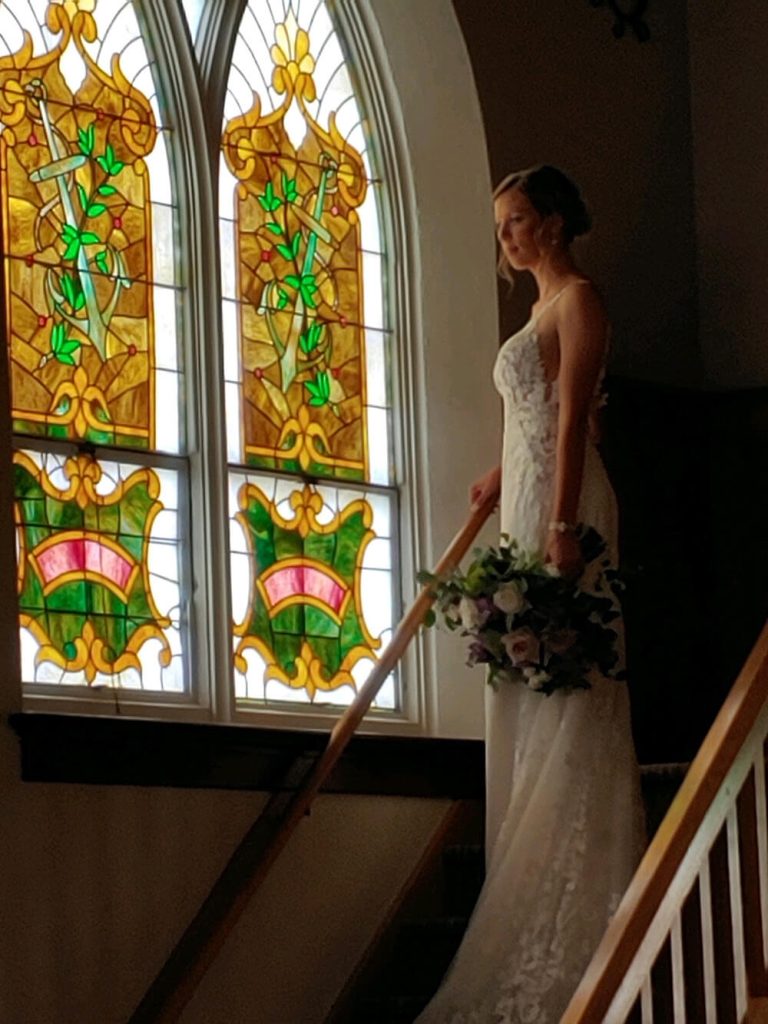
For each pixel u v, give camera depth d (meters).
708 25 7.71
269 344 6.66
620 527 7.16
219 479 6.38
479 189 6.96
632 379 7.29
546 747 5.38
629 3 7.58
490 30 7.05
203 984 5.64
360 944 6.10
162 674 6.19
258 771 5.84
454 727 6.78
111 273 6.30
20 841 5.29
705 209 7.65
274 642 6.49
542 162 7.14
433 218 7.04
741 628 7.33
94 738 5.45
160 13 6.55
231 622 6.33
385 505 6.91
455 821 6.45
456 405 6.92
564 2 7.34
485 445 6.84
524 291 6.99
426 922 6.09
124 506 6.20
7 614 5.37
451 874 6.34
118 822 5.52
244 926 5.78
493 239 6.92
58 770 5.39
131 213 6.39
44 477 6.01
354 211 7.00
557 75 7.26
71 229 6.22
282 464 6.63
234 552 6.44
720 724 4.57
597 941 5.22
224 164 6.64
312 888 5.99
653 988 5.11
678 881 4.46
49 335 6.10
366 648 6.74
